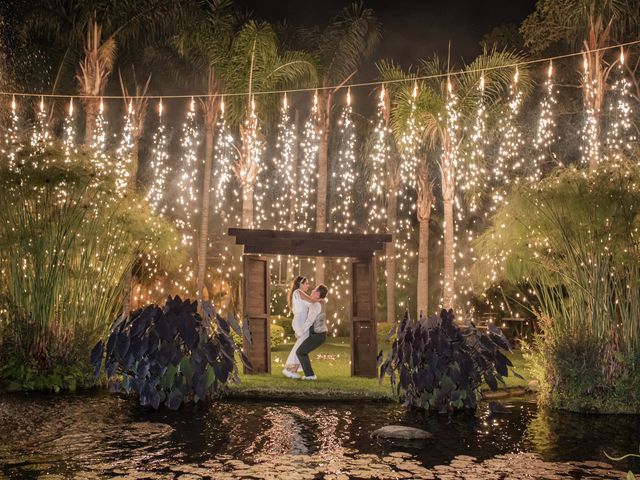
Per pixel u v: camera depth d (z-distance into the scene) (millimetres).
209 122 19047
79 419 7121
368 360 10008
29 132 15766
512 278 10773
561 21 20469
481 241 13555
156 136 22188
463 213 21141
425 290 17484
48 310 9328
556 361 8570
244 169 17172
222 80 17297
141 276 15297
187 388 7926
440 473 5340
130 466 5348
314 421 7281
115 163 11516
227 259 22031
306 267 22859
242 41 17109
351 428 6988
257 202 22781
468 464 5621
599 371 8398
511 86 16625
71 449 5852
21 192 9523
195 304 8016
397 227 22750
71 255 9602
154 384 7754
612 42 19969
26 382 8992
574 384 8430
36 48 18766
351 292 10367
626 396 8258
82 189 9938
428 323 8312
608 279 8758
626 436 6879
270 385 8867
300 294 9727
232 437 6422
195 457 5660
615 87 15984
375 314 10031
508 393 9508
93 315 9672
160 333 7680
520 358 13273
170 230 12609
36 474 5102
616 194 8555
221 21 17891
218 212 22953
